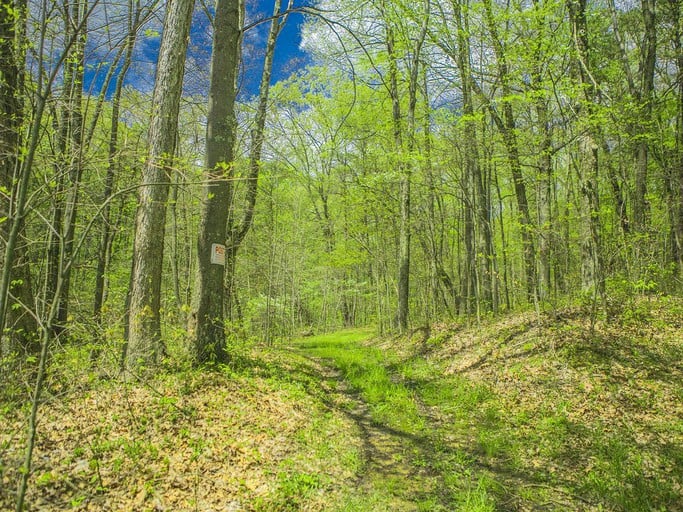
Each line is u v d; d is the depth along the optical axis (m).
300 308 29.66
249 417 5.91
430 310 19.92
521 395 7.63
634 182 12.55
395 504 4.46
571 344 8.65
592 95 10.30
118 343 5.63
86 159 3.60
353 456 5.53
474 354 10.53
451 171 12.93
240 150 10.71
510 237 18.02
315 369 11.00
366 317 33.84
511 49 10.66
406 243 15.84
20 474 3.56
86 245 10.20
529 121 11.82
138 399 5.69
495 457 5.65
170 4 7.11
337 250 21.58
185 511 3.73
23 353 5.35
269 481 4.48
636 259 9.78
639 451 5.32
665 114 11.98
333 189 21.03
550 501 4.55
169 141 6.93
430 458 5.64
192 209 11.44
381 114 18.78
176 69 7.02
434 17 13.48
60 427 4.67
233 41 8.23
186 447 4.76
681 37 12.44
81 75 5.36
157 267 6.96
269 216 15.94
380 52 15.50
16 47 4.05
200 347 7.71
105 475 3.99
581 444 5.68
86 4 3.58
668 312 9.28
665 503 4.33
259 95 11.41
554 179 13.17
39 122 2.80
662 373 7.08
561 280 12.65
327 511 4.20
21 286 5.56
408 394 8.60
